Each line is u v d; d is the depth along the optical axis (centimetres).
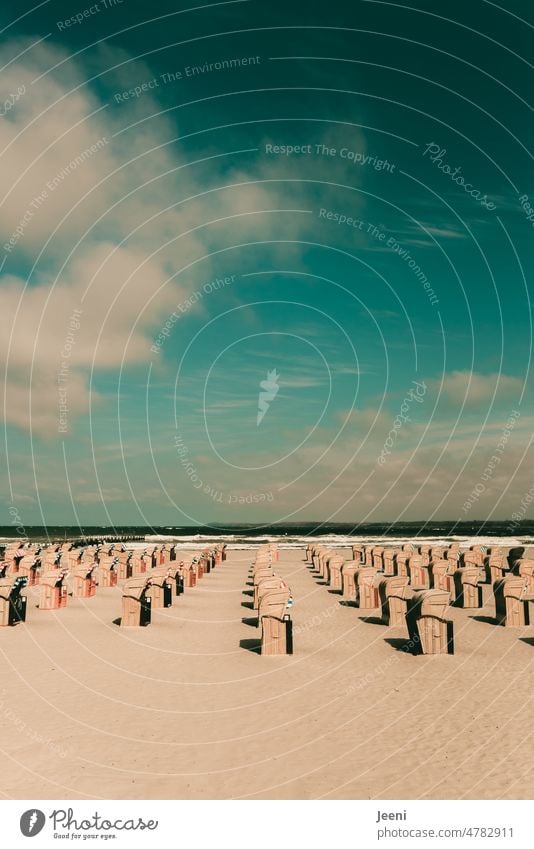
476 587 2472
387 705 1259
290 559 5191
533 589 2283
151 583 2438
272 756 992
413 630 1728
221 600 2723
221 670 1529
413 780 906
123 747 1020
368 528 16900
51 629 1955
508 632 1991
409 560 3228
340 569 3089
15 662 1549
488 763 964
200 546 7156
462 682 1425
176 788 877
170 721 1151
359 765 959
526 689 1365
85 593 2656
